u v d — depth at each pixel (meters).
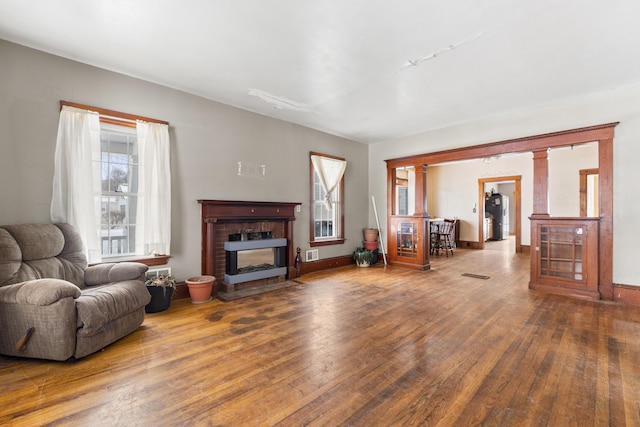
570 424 1.57
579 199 6.72
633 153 3.62
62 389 1.88
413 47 2.80
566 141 4.07
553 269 4.15
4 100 2.72
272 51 2.90
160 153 3.59
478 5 2.22
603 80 3.49
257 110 4.57
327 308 3.47
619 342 2.54
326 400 1.78
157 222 3.54
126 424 1.57
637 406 1.71
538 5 2.22
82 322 2.22
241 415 1.65
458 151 5.20
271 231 4.79
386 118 4.94
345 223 6.22
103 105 3.25
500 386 1.92
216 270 4.11
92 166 3.11
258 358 2.29
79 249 2.89
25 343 2.15
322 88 3.76
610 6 2.21
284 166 5.05
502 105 4.31
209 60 3.09
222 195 4.24
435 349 2.43
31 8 2.26
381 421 1.60
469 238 9.00
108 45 2.81
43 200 2.91
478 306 3.52
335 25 2.48
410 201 9.85
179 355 2.34
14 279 2.31
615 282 3.73
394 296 3.95
